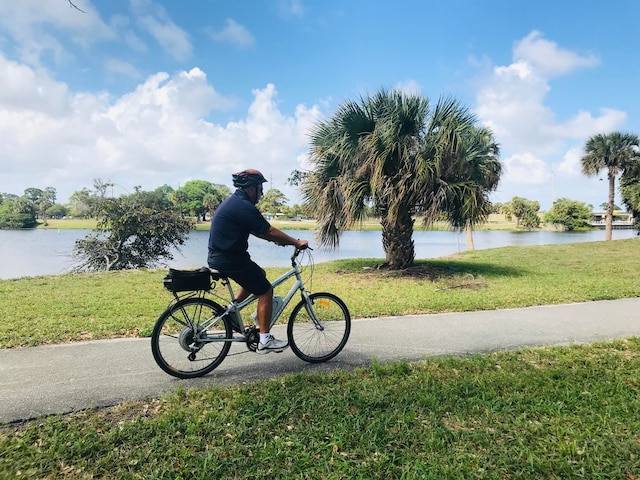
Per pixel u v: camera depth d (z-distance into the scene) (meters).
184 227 18.09
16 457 2.58
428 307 7.18
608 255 17.73
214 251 3.88
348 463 2.54
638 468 2.52
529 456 2.58
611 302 7.70
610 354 4.61
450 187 10.38
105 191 17.03
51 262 19.44
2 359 4.43
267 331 4.13
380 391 3.55
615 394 3.52
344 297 8.25
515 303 7.55
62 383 3.78
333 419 3.06
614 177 30.92
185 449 2.66
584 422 3.05
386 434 2.86
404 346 5.00
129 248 17.48
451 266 13.59
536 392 3.55
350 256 21.03
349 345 5.04
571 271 12.62
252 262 3.99
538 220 70.94
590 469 2.50
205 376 4.02
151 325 5.81
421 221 11.34
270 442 2.76
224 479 2.41
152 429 2.91
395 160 10.88
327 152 11.41
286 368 4.25
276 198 88.38
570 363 4.34
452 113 10.88
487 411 3.21
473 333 5.57
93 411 3.25
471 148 11.01
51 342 5.05
